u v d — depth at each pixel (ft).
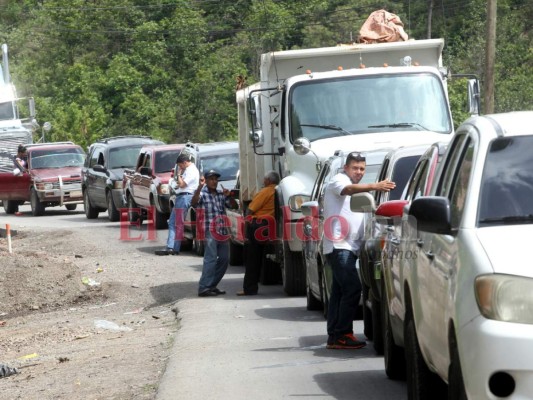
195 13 507.71
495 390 40.32
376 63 131.03
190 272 146.61
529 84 357.00
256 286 122.31
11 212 286.87
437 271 47.47
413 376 54.95
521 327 40.04
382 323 70.44
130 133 450.71
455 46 464.65
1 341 108.58
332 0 529.45
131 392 68.59
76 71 490.08
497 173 46.62
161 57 485.97
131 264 158.92
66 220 253.44
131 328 107.65
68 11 550.77
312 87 122.01
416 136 117.39
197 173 168.35
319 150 115.65
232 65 480.23
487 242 43.01
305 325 95.55
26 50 550.77
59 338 105.81
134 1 554.46
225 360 77.10
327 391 64.23
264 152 128.47
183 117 458.91
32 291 136.26
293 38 512.63
